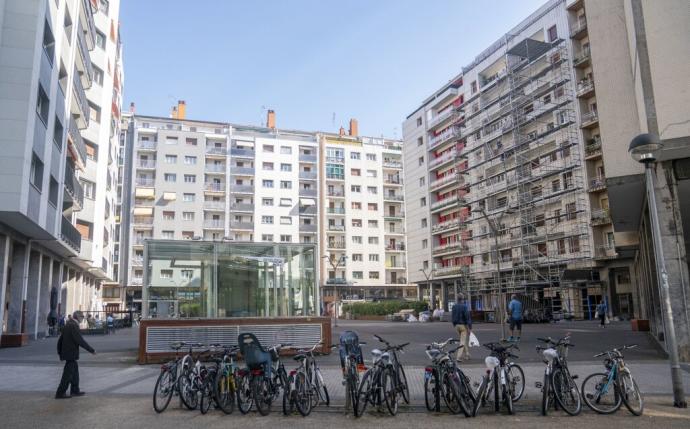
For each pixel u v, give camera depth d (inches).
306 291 657.0
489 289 2111.2
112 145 1947.6
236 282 631.2
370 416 324.5
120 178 3014.3
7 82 788.6
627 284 1640.0
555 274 1749.5
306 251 665.6
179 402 364.2
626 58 622.5
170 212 3009.4
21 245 1007.0
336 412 336.5
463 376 331.9
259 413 333.4
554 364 330.6
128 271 2896.2
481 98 2287.2
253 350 337.7
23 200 784.3
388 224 3494.1
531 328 1294.3
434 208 2652.6
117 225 2972.4
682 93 500.4
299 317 632.4
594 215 1690.5
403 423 304.3
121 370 533.3
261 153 3250.5
